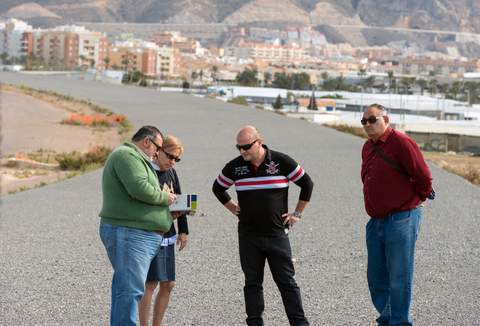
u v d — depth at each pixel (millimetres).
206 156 26609
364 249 11992
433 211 15695
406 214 7570
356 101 163375
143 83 128750
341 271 10508
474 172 25234
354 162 24953
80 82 92562
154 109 53156
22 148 34875
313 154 27078
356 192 18516
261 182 7527
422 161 7492
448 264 10883
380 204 7613
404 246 7566
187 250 11766
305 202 7652
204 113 49000
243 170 7559
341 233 13312
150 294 7652
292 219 7648
